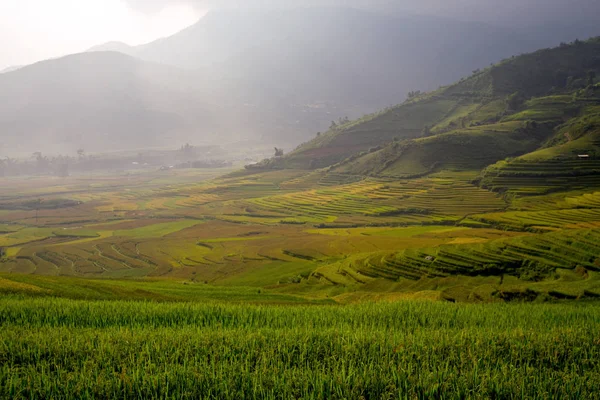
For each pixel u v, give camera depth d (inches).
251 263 5231.3
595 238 3506.4
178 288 2906.0
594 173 7317.9
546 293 2340.1
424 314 1553.9
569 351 976.3
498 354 968.9
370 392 751.7
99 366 888.9
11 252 6417.3
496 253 3663.9
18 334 1088.2
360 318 1493.6
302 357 925.2
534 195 7032.5
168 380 787.4
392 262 3959.2
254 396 729.6
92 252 6323.8
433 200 7770.7
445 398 738.8
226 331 1176.8
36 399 740.0
